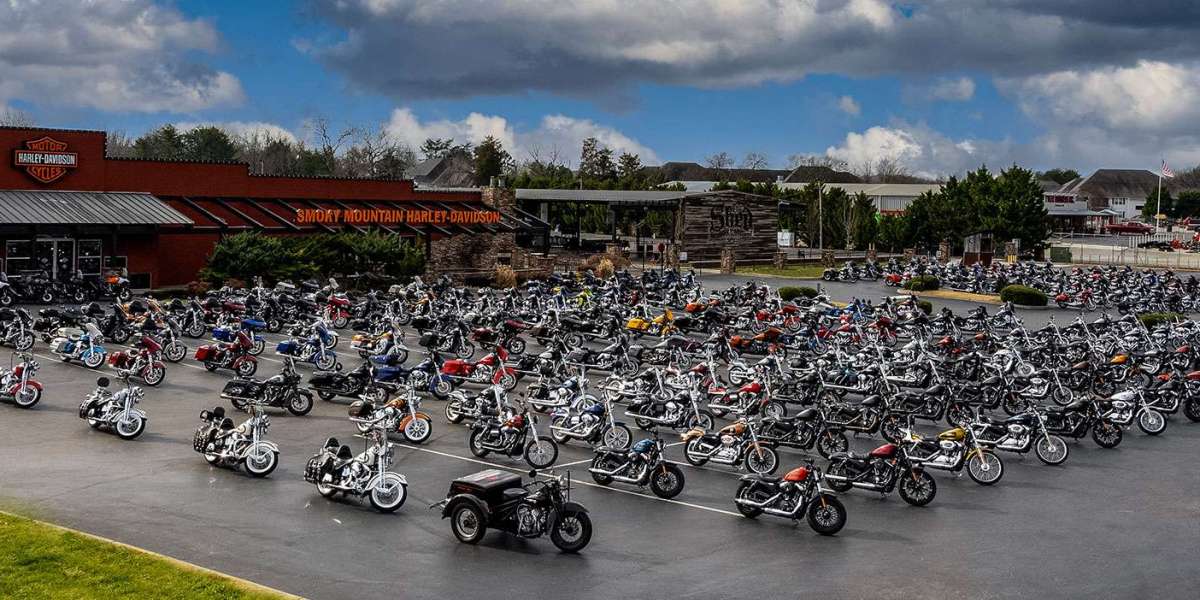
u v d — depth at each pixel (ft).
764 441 70.23
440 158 528.63
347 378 85.81
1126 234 483.92
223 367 96.37
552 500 53.83
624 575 50.67
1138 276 194.39
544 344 119.85
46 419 77.56
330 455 60.95
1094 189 642.63
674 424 79.56
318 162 451.94
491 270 187.73
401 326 131.13
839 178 568.00
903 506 64.28
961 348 111.96
